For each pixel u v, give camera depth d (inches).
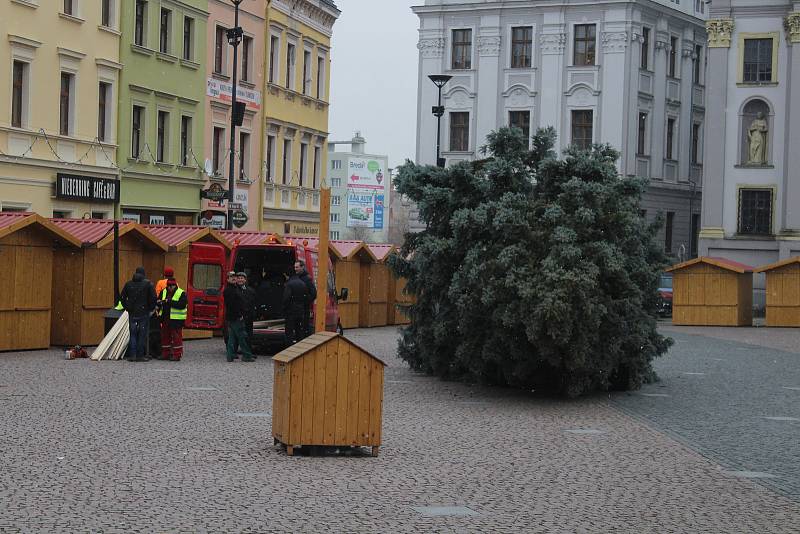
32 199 1485.0
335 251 1569.9
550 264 776.9
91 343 1139.9
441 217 908.0
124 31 1692.9
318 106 2460.6
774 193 2332.7
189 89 1891.0
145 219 1784.0
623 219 831.1
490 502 437.1
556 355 795.4
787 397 856.3
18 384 778.8
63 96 1566.2
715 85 2367.1
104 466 480.4
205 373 896.9
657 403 813.2
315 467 502.9
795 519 423.8
